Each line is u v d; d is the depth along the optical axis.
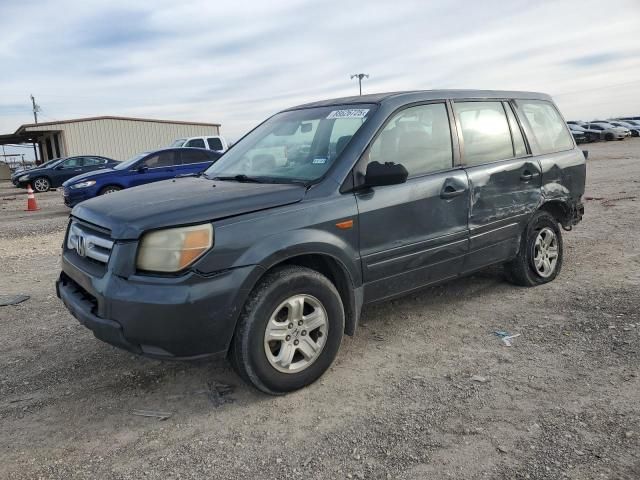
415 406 3.31
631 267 6.03
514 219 5.00
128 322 3.09
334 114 4.34
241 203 3.35
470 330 4.48
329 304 3.59
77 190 13.20
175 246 3.08
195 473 2.76
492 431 3.01
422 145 4.30
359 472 2.71
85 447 3.03
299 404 3.40
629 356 3.82
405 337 4.39
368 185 3.74
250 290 3.25
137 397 3.58
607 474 2.60
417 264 4.16
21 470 2.84
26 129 37.34
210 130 43.69
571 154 5.73
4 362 4.21
